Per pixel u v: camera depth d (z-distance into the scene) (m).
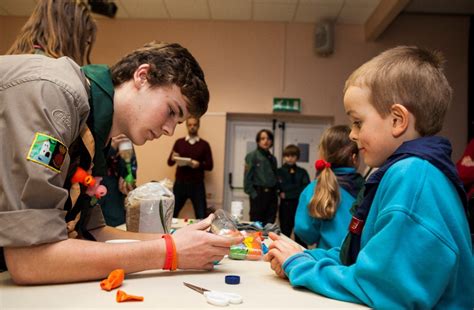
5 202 0.70
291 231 4.85
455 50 5.37
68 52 1.43
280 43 5.56
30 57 0.80
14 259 0.71
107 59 5.48
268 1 4.94
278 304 0.66
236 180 5.76
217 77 5.54
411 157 0.73
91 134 0.86
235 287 0.77
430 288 0.65
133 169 2.14
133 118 0.92
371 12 5.11
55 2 1.41
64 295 0.67
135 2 5.07
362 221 0.81
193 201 5.02
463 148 5.27
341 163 2.09
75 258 0.73
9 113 0.72
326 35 5.34
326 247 1.93
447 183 0.72
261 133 4.95
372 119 0.81
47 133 0.72
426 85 0.79
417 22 5.41
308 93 5.52
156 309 0.61
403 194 0.69
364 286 0.67
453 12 5.32
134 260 0.79
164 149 5.44
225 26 5.57
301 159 5.78
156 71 0.89
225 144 5.56
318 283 0.73
